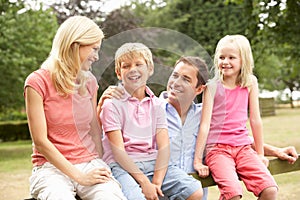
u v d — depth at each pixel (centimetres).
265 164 294
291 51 1173
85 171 239
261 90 2816
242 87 301
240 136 294
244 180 282
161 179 254
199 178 274
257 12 1084
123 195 230
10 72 1390
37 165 241
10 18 1373
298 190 580
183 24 2173
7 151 1302
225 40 303
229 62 297
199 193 252
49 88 238
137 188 242
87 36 238
